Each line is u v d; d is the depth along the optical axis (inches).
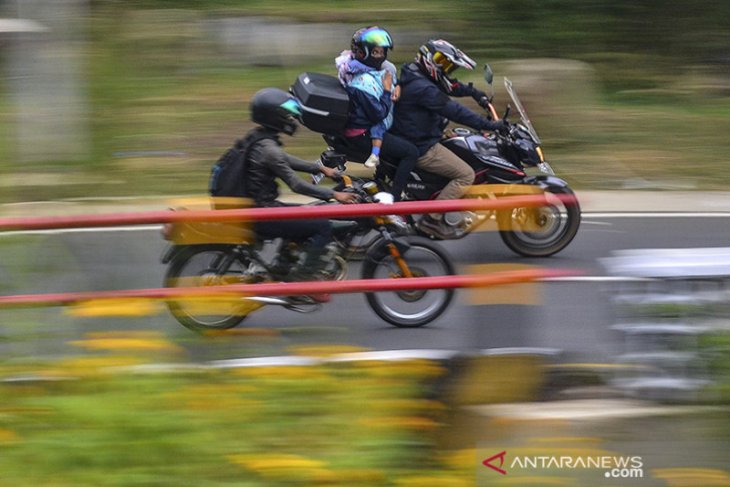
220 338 670.5
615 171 1670.8
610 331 692.7
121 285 698.2
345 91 1154.0
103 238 692.7
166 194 1526.8
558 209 1186.0
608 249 1262.3
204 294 676.7
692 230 1366.9
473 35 2070.6
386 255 906.7
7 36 1818.4
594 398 685.3
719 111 1955.0
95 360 655.8
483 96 1219.9
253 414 622.2
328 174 1005.8
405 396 642.8
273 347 680.4
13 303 668.1
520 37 2086.6
